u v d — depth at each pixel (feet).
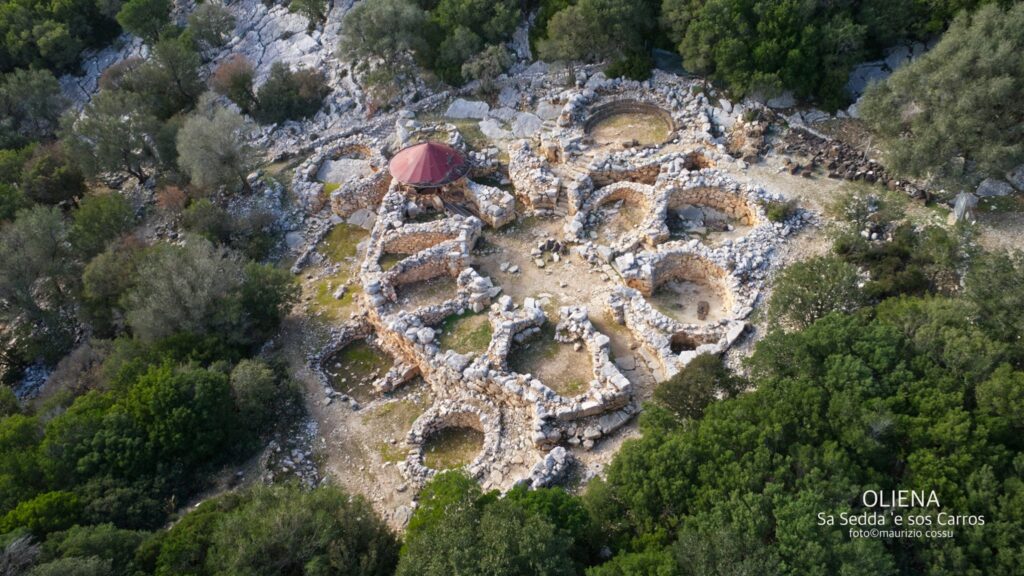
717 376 103.76
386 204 154.71
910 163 129.90
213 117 180.75
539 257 144.46
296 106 192.03
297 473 112.88
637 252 138.31
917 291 116.26
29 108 215.51
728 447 88.94
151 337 128.98
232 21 226.58
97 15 248.52
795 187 144.56
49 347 156.46
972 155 127.85
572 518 86.58
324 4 220.43
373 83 183.32
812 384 93.45
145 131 183.11
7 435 112.16
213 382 114.01
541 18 188.24
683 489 85.20
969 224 122.21
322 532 90.38
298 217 165.37
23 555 89.25
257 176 177.06
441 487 91.61
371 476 111.96
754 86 155.43
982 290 100.78
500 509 85.92
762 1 156.97
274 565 88.84
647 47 181.68
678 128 163.63
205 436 111.04
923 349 95.81
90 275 148.15
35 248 155.33
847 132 153.89
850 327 97.66
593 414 111.86
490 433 112.78
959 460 82.89
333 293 146.20
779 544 77.36
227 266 135.13
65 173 184.96
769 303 117.19
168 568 89.86
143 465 108.47
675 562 77.56
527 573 78.33
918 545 79.51
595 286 136.15
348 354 135.54
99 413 113.09
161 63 206.69
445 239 146.20
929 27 153.99
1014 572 73.97
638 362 120.57
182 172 180.34
